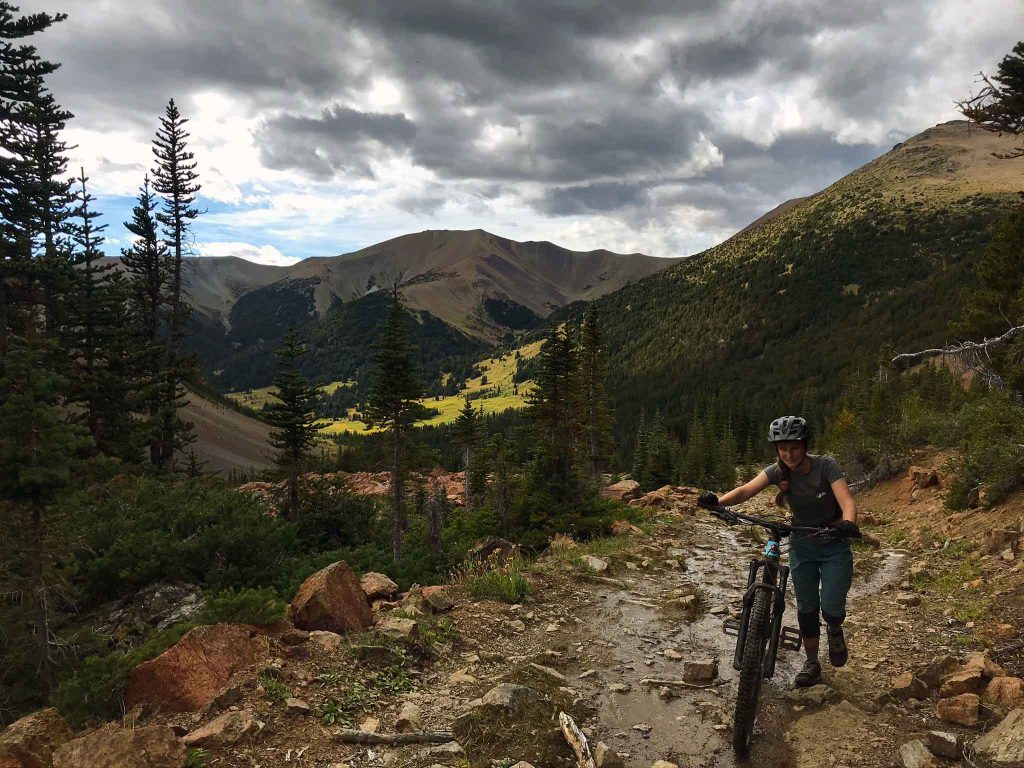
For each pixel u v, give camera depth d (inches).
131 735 131.6
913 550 429.1
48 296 1341.0
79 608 451.5
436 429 6520.7
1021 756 131.6
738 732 146.4
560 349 1072.8
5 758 126.1
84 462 358.0
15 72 1483.8
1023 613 222.7
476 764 141.4
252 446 4591.5
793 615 268.5
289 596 381.7
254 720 149.7
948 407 863.7
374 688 179.3
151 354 1382.9
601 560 358.3
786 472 173.5
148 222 1493.6
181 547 476.1
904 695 174.6
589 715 171.5
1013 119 546.0
